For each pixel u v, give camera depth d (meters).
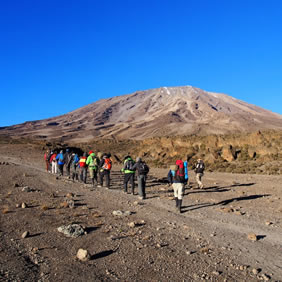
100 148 79.31
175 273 4.42
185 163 9.06
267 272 4.53
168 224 7.28
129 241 5.84
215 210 9.16
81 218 7.61
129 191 13.41
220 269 4.60
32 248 5.34
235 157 31.25
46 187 13.48
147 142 50.72
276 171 22.89
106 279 4.19
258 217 8.30
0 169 20.45
